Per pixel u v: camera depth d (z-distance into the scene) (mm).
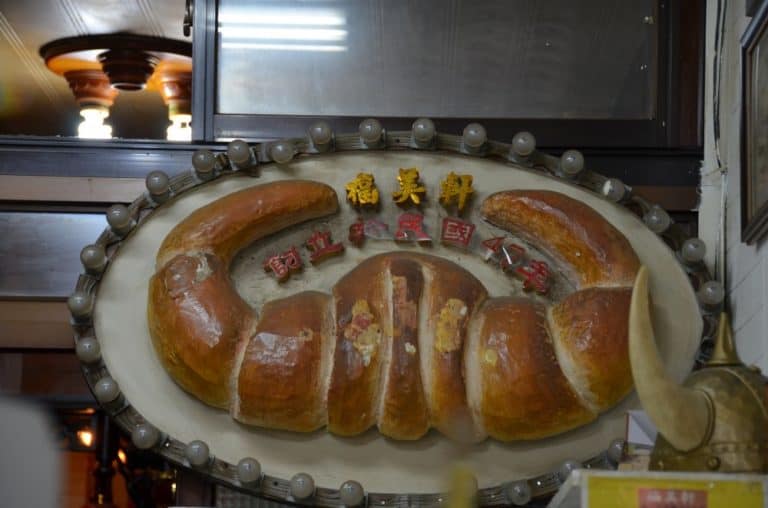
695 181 2752
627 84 2859
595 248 2510
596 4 2928
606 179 2613
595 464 2418
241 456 2441
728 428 1784
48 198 2734
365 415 2395
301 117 2838
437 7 2951
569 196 2617
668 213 2738
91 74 4051
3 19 3764
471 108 2879
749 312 2445
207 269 2477
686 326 2533
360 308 2424
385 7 2943
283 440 2449
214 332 2424
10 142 2752
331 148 2633
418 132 2598
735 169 2600
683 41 2826
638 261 2516
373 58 2912
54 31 3838
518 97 2887
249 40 2891
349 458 2441
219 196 2609
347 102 2875
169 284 2461
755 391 1816
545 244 2549
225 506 2557
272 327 2428
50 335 2734
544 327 2441
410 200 2598
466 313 2434
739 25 2625
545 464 2438
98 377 2475
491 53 2928
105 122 4320
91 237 2746
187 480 2568
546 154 2666
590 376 2402
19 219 2748
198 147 2775
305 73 2885
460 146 2637
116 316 2520
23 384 2957
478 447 2445
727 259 2646
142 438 2404
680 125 2793
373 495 2400
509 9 2949
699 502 1717
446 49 2930
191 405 2471
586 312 2439
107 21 3768
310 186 2561
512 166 2643
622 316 2432
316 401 2402
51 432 2018
